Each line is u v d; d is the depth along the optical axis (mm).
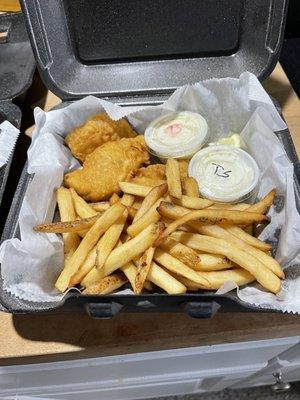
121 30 359
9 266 265
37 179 312
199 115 362
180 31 359
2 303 258
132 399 462
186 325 287
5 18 458
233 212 283
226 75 365
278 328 285
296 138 379
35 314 293
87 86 370
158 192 297
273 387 467
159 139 358
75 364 314
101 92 366
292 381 479
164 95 368
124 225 295
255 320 286
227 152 342
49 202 318
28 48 426
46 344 285
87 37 364
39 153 329
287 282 268
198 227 285
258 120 333
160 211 281
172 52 371
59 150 344
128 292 278
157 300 244
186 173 340
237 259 266
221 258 275
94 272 274
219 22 353
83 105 351
